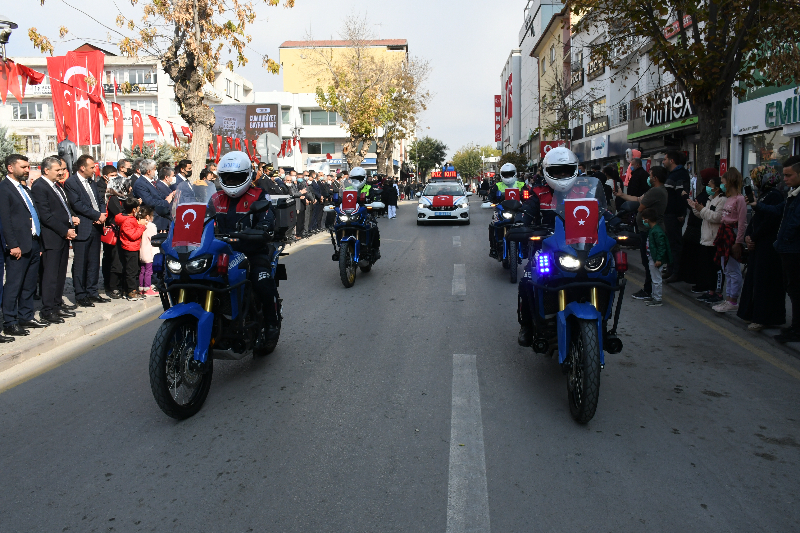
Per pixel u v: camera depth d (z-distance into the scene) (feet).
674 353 20.17
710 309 26.32
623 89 94.07
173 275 15.55
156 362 14.15
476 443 13.42
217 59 53.88
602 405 15.70
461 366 18.81
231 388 17.28
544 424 14.44
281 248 20.16
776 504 10.91
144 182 31.35
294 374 18.34
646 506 10.84
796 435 13.79
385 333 22.89
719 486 11.55
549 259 15.34
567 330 14.57
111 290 30.09
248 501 11.16
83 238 27.45
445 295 29.89
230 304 16.34
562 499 11.09
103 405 16.29
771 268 21.47
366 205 34.14
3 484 12.05
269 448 13.35
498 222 34.78
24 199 22.66
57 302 24.76
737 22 31.04
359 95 141.69
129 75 180.55
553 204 16.60
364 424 14.53
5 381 18.48
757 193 49.16
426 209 72.64
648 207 26.73
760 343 21.12
